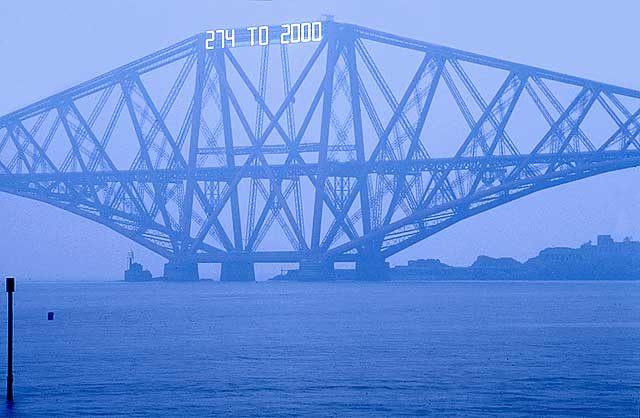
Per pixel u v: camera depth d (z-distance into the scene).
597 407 53.06
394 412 51.88
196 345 88.19
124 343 90.81
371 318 129.62
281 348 84.75
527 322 119.94
